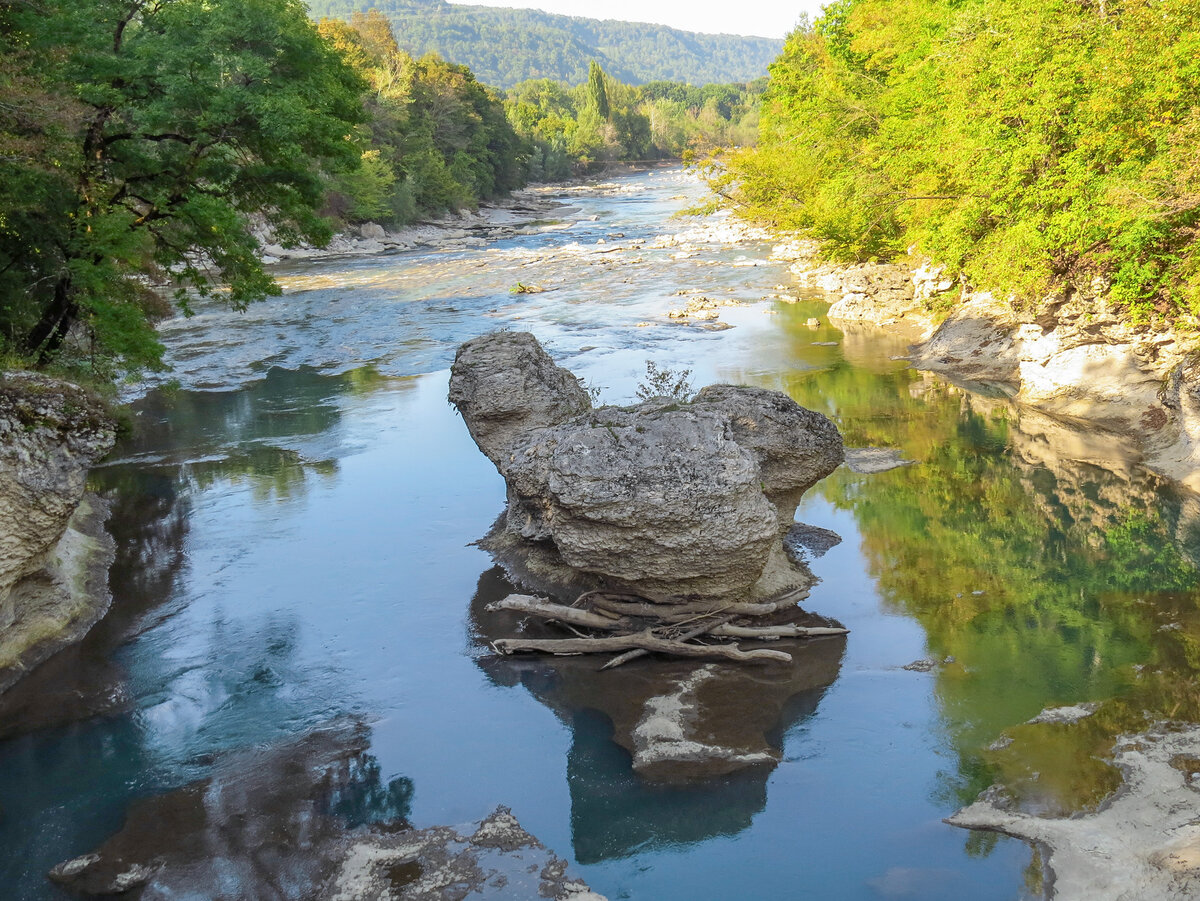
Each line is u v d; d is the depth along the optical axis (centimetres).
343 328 4272
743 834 1022
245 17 2177
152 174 2308
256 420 2881
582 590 1614
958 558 1736
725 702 1280
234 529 2002
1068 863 933
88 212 2184
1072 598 1546
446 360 3603
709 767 1136
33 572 1495
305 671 1419
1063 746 1130
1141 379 2477
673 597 1475
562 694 1328
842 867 966
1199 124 2075
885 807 1052
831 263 5091
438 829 1048
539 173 16625
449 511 2055
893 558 1747
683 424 1441
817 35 6178
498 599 1628
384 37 12812
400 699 1334
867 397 2894
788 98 5331
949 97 3061
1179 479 2066
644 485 1379
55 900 962
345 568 1780
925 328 3762
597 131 19388
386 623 1559
